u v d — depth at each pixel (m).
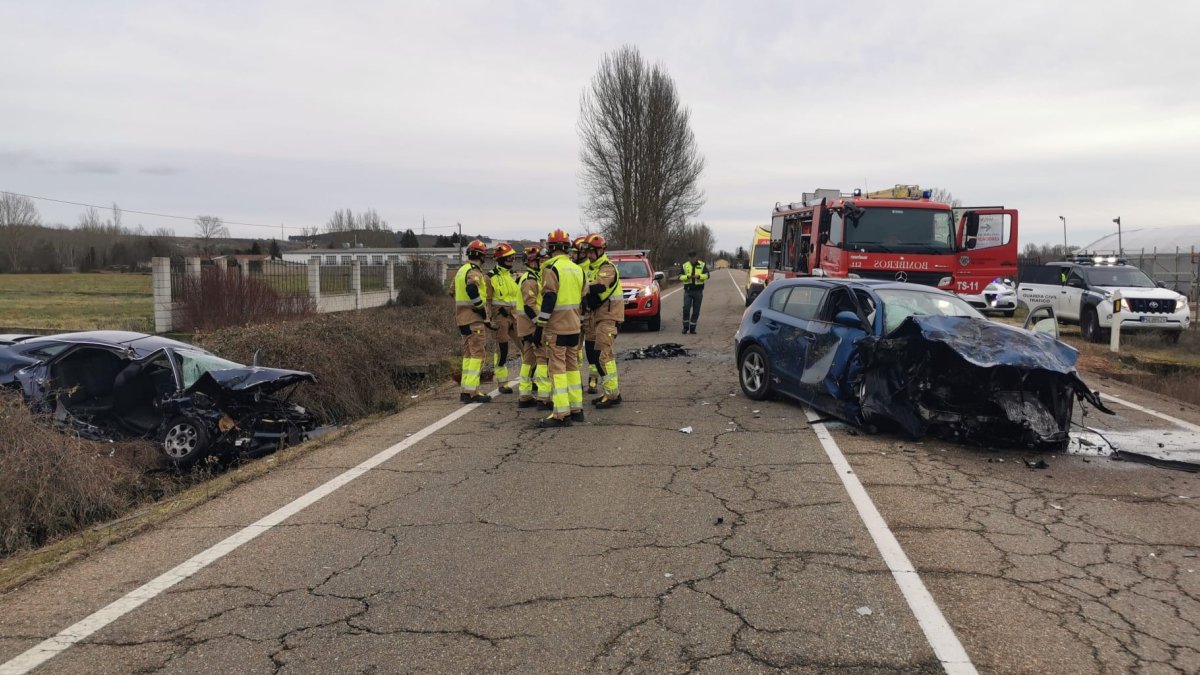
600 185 47.53
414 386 11.99
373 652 3.48
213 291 16.17
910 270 13.79
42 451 6.18
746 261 26.28
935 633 3.60
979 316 8.04
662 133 46.22
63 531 5.86
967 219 13.89
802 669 3.29
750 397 9.63
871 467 6.49
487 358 14.62
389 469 6.68
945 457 6.82
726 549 4.69
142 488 7.01
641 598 4.02
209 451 7.62
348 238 93.81
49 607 4.00
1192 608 3.85
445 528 5.13
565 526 5.14
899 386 7.30
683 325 19.28
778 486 5.98
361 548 4.79
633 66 45.97
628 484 6.10
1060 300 19.00
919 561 4.47
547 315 8.12
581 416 8.58
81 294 34.66
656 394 10.21
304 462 6.98
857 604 3.91
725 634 3.61
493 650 3.49
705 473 6.38
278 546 4.84
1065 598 3.97
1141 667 3.29
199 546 4.86
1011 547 4.69
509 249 10.52
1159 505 5.53
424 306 22.92
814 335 8.45
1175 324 16.62
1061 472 6.38
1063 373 6.70
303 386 9.89
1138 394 10.42
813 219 15.55
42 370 7.86
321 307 20.53
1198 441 7.59
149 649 3.53
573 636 3.62
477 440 7.75
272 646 3.54
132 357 8.07
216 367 8.22
